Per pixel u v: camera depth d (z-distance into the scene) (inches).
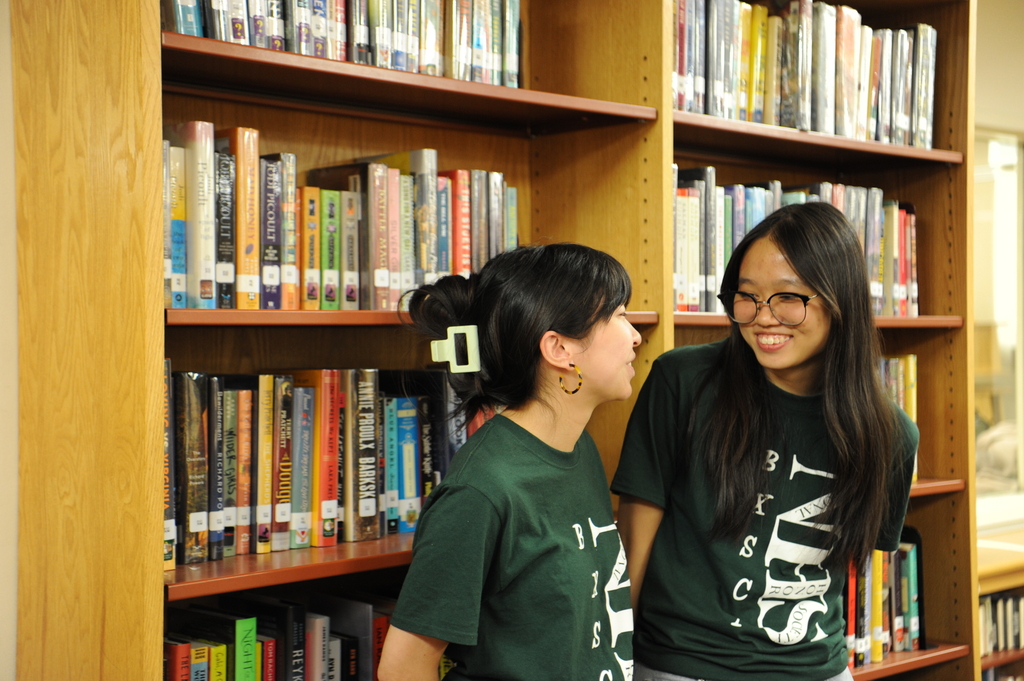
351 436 62.3
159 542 49.5
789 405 58.2
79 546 54.1
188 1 54.4
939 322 89.1
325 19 61.1
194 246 54.9
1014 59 119.6
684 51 74.5
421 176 65.9
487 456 47.6
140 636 49.2
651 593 60.3
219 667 56.4
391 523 65.2
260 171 58.6
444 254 67.5
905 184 97.7
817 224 54.6
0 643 58.2
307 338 71.5
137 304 49.4
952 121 93.3
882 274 92.0
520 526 47.0
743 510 56.3
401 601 46.0
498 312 49.7
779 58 81.7
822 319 54.6
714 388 58.9
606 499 54.8
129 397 50.1
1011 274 122.9
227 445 57.5
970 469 91.3
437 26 66.1
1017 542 112.2
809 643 58.5
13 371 58.7
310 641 60.4
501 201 71.3
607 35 74.4
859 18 86.0
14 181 58.3
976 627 91.4
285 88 64.7
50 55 55.0
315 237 61.8
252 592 66.7
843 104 84.8
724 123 75.2
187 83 63.0
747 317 55.2
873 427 56.1
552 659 47.0
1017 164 123.6
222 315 52.6
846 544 57.6
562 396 50.3
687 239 76.3
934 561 94.2
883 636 87.5
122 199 50.3
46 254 56.1
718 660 57.2
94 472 52.8
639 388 71.9
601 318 49.4
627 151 73.2
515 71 70.4
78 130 53.2
